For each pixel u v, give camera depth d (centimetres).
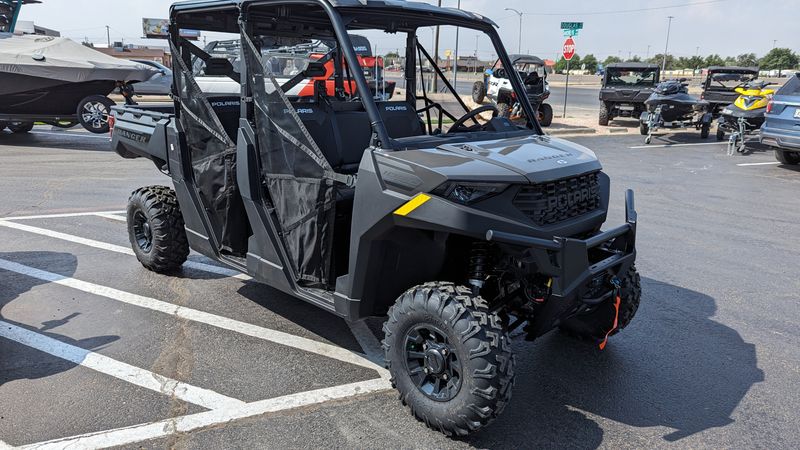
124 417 325
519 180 304
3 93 1234
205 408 336
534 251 301
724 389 373
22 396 344
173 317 455
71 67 1222
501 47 436
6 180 925
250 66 388
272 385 363
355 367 388
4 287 504
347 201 377
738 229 732
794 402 359
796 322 473
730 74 1891
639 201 874
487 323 295
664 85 1545
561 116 2172
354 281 340
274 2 367
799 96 1060
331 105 427
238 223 445
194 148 455
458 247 355
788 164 1202
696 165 1190
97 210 760
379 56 463
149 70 1348
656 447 313
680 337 445
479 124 429
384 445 308
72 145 1294
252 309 473
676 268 594
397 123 462
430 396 314
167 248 515
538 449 309
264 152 390
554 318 325
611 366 400
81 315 454
